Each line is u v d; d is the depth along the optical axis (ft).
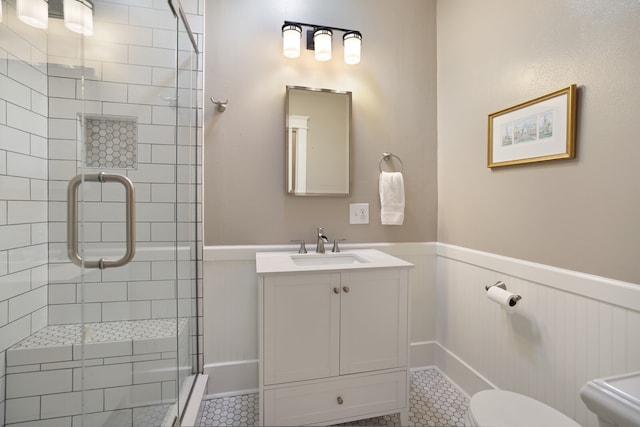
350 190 6.19
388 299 4.82
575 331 3.85
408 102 6.51
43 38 4.19
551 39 4.12
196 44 5.50
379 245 6.38
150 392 4.31
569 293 3.92
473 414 3.38
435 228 6.66
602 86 3.53
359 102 6.27
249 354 5.84
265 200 5.86
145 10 4.51
